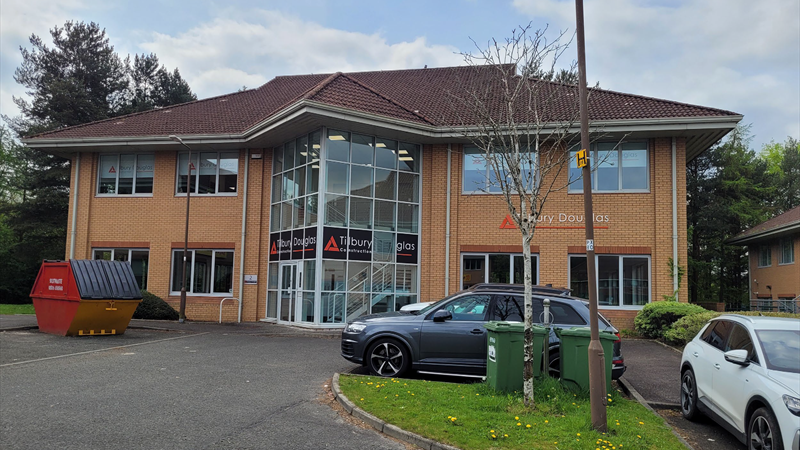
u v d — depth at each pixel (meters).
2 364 9.91
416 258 19.69
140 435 5.94
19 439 5.69
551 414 7.01
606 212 18.47
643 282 18.19
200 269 21.16
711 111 17.69
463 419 6.60
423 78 25.25
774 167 43.62
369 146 19.11
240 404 7.41
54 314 14.45
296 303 18.67
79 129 22.59
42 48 36.78
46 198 33.56
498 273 18.98
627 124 17.45
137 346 12.76
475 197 19.41
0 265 34.94
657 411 8.35
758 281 30.48
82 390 7.98
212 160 21.56
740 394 6.29
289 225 19.69
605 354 8.10
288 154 20.14
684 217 17.97
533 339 8.23
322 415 6.99
